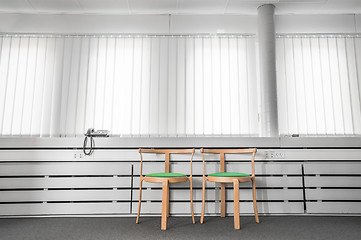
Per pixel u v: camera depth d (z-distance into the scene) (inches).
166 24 163.0
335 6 154.3
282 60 158.2
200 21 163.8
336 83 156.7
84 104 151.6
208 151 114.3
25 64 153.4
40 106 149.9
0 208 116.4
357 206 119.1
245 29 163.2
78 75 154.3
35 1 147.8
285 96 154.5
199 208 119.0
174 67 157.6
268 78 142.6
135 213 118.6
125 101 152.9
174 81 156.2
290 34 160.4
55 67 154.5
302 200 119.8
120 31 161.5
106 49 157.8
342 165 122.3
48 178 119.7
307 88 155.6
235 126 152.9
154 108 153.3
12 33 156.5
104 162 121.9
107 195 119.4
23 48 155.3
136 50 158.7
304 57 158.9
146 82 155.6
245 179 98.3
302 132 151.7
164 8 157.0
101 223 105.3
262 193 120.1
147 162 122.1
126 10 158.2
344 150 123.0
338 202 119.6
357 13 162.7
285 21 162.9
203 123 152.6
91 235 88.3
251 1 148.6
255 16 163.6
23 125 147.9
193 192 120.0
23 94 150.3
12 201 117.3
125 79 155.0
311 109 153.7
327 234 89.0
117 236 86.7
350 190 120.3
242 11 159.8
